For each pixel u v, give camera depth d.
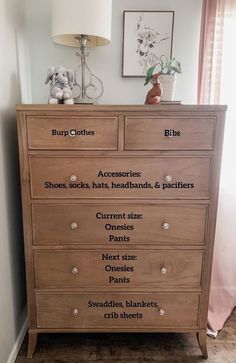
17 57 1.53
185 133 1.29
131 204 1.36
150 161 1.32
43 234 1.38
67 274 1.43
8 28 1.38
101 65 1.77
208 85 1.68
